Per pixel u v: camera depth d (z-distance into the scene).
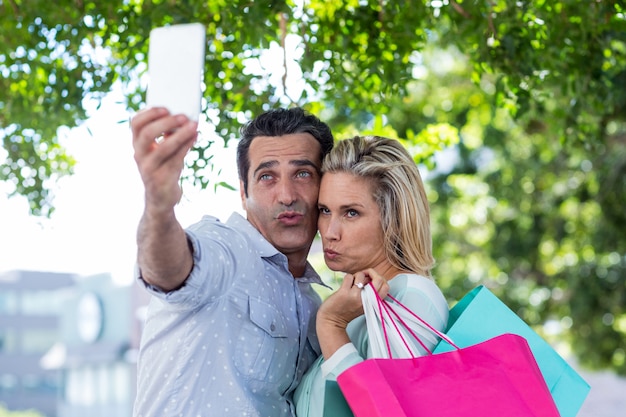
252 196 2.97
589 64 5.30
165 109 2.07
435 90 12.66
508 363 2.46
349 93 5.38
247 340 2.70
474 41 5.16
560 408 2.73
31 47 5.26
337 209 2.88
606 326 13.62
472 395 2.38
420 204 2.91
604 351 13.92
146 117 2.06
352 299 2.64
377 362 2.34
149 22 4.93
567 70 5.30
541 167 12.95
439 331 2.74
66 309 30.91
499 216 14.13
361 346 2.82
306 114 3.03
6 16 5.25
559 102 5.89
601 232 12.31
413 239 2.89
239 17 4.82
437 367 2.40
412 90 11.96
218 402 2.66
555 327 16.11
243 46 5.00
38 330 54.50
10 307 54.00
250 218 3.00
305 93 5.17
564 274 13.88
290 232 2.94
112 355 26.92
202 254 2.38
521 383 2.45
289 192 2.92
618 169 11.72
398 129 11.83
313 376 2.77
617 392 16.38
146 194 2.13
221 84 5.03
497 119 12.77
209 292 2.45
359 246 2.88
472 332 2.72
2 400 52.94
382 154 2.89
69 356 30.41
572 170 12.94
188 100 2.09
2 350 53.69
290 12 4.82
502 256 13.84
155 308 2.72
